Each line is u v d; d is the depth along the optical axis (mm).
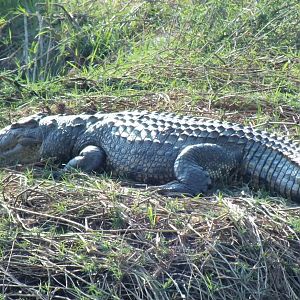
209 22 21250
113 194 13273
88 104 17312
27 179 14031
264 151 14109
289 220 12773
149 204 13078
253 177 14102
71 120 15641
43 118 15930
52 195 13430
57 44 21328
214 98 17422
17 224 12781
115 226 12750
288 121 16547
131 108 17250
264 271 12102
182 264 12094
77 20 22312
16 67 21328
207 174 13953
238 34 20828
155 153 14422
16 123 15859
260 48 20234
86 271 12023
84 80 18859
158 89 18203
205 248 12219
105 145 14977
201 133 14430
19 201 13359
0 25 22094
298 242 12453
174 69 19000
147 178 14523
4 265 12188
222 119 16562
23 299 11852
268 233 12500
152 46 20875
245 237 12414
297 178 13617
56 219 12898
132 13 22484
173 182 13961
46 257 12234
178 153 14281
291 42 20594
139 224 12633
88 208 13070
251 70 18891
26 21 21766
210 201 13352
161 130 14625
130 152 14617
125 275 11961
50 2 22562
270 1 21469
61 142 15516
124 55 20625
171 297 11758
